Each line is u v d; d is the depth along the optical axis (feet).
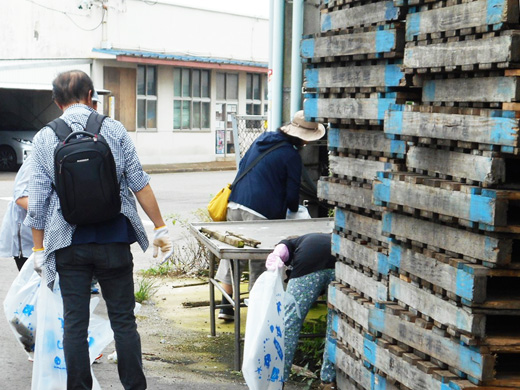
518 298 11.51
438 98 12.34
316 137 22.59
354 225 15.17
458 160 11.73
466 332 11.51
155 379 18.22
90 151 14.58
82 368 15.01
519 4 10.59
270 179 22.71
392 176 13.12
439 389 11.95
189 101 104.73
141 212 49.14
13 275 29.66
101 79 93.20
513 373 11.86
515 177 11.88
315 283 16.69
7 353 19.86
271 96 29.78
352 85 14.62
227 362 19.85
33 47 92.73
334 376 16.69
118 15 96.78
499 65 10.73
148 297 26.78
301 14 28.04
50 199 15.24
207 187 70.38
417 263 12.69
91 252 14.98
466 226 11.46
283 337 15.89
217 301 26.11
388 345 13.57
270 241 19.63
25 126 93.25
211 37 108.37
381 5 13.65
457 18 11.55
